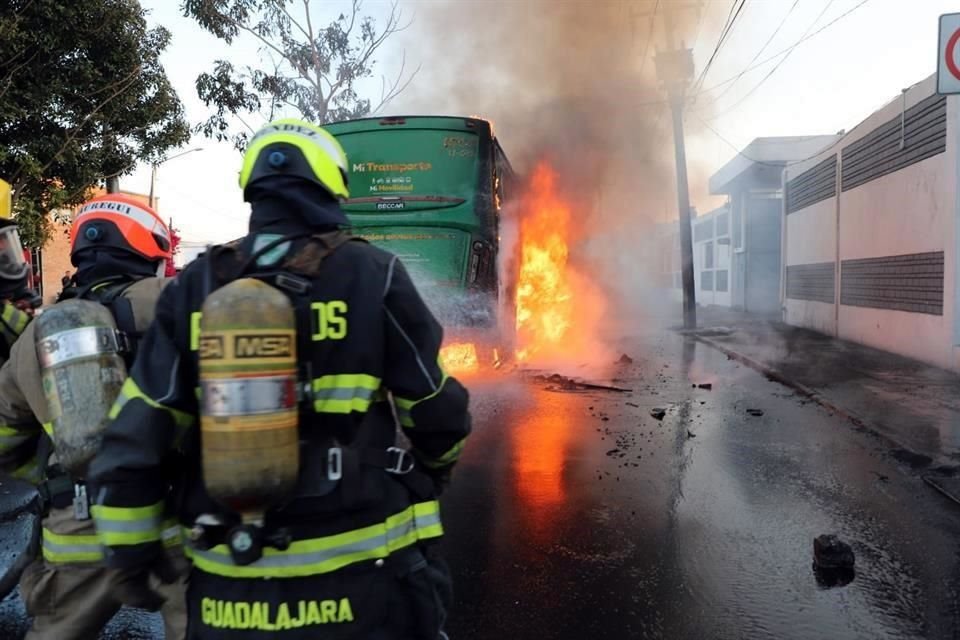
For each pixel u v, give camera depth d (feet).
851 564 15.17
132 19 48.16
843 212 56.24
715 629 12.72
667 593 14.06
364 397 6.29
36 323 7.45
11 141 45.75
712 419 29.84
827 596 13.93
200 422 6.08
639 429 28.07
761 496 19.88
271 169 6.58
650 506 19.07
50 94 45.57
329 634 6.04
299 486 6.01
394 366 6.50
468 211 38.52
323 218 6.54
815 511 18.66
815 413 30.81
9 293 10.32
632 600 13.78
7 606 13.67
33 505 9.54
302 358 6.14
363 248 6.59
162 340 6.25
